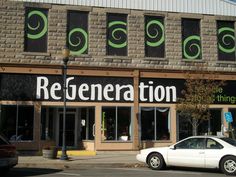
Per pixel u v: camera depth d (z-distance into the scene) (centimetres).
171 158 1714
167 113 2619
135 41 2614
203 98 2364
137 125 2553
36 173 1588
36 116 2448
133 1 2639
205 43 2720
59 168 1825
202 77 2438
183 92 2475
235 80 2730
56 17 2534
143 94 2589
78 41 2550
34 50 2494
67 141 2628
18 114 2438
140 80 2598
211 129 2666
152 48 2647
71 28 2553
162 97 2611
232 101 2703
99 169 1777
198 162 1650
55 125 2609
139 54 2608
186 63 2662
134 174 1549
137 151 2534
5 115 2423
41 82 2475
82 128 2633
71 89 2503
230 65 2733
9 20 2472
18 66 2447
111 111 2555
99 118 2527
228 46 2769
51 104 2470
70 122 2638
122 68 2570
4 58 2438
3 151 1451
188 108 2364
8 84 2436
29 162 1953
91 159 2123
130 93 2575
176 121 2612
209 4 2761
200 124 2652
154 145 2567
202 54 2706
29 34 2500
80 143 2619
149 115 2594
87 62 2534
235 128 2688
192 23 2736
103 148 2514
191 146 1689
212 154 1622
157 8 2672
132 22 2627
